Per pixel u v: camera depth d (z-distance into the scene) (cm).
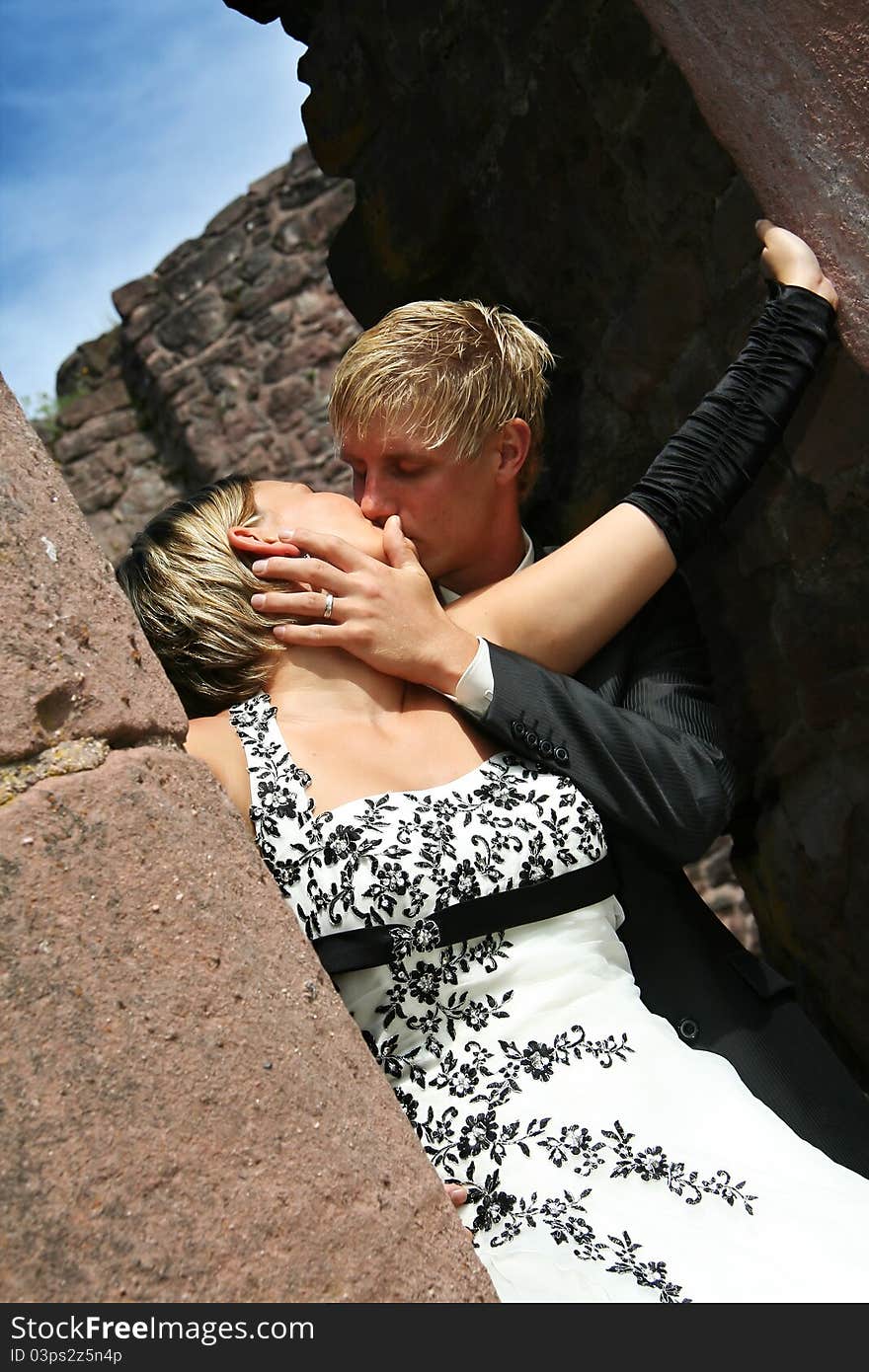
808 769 229
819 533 197
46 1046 93
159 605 149
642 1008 139
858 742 214
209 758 137
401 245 255
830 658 210
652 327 215
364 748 142
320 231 858
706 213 194
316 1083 103
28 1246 89
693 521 168
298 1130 100
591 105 205
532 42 209
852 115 163
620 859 161
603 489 242
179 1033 97
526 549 189
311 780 137
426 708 150
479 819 137
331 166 266
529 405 181
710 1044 158
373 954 129
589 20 197
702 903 171
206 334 862
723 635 231
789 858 241
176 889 102
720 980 162
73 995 95
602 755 150
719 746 168
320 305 857
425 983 131
